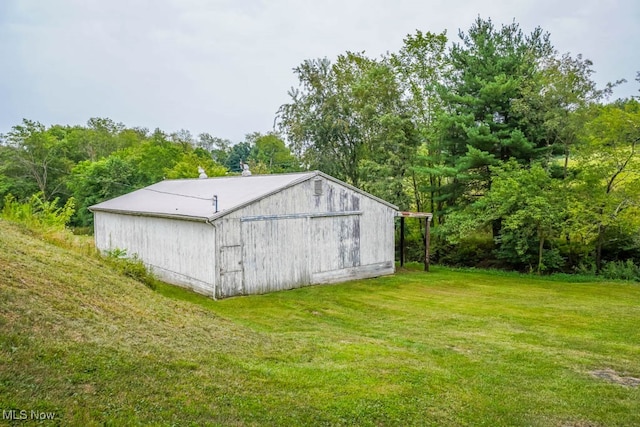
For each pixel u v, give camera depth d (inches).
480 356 307.6
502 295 568.7
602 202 698.2
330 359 271.4
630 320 434.6
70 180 1540.4
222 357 232.5
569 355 316.5
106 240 766.5
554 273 775.7
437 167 879.7
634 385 258.1
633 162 700.7
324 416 186.7
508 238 770.8
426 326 401.7
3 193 1477.6
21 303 211.6
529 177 724.0
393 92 1069.8
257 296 532.1
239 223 528.4
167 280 596.7
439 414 203.3
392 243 713.6
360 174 1042.7
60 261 321.7
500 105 840.3
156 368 193.6
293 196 582.6
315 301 509.4
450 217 842.8
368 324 407.2
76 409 145.5
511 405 221.1
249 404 182.9
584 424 203.8
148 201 714.2
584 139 722.2
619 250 784.3
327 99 1133.7
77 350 185.3
